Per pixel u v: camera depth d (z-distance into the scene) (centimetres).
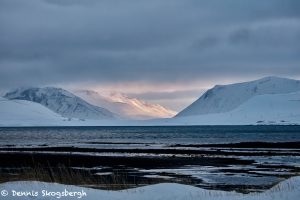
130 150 7700
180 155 6581
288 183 2231
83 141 11725
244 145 9144
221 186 3459
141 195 2111
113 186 2803
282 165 5200
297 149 7900
